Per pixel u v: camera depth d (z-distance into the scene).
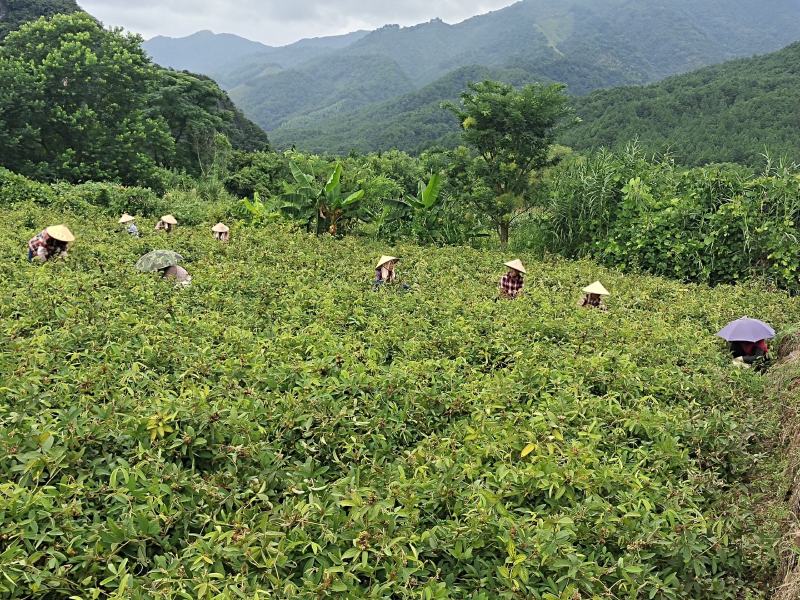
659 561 3.83
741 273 13.98
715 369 6.97
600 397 5.83
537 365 6.45
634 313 9.66
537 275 12.92
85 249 10.78
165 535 3.51
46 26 29.39
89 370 5.18
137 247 12.49
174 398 4.68
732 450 5.32
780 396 6.39
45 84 27.27
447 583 3.47
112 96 29.89
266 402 5.09
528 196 18.53
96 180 28.41
